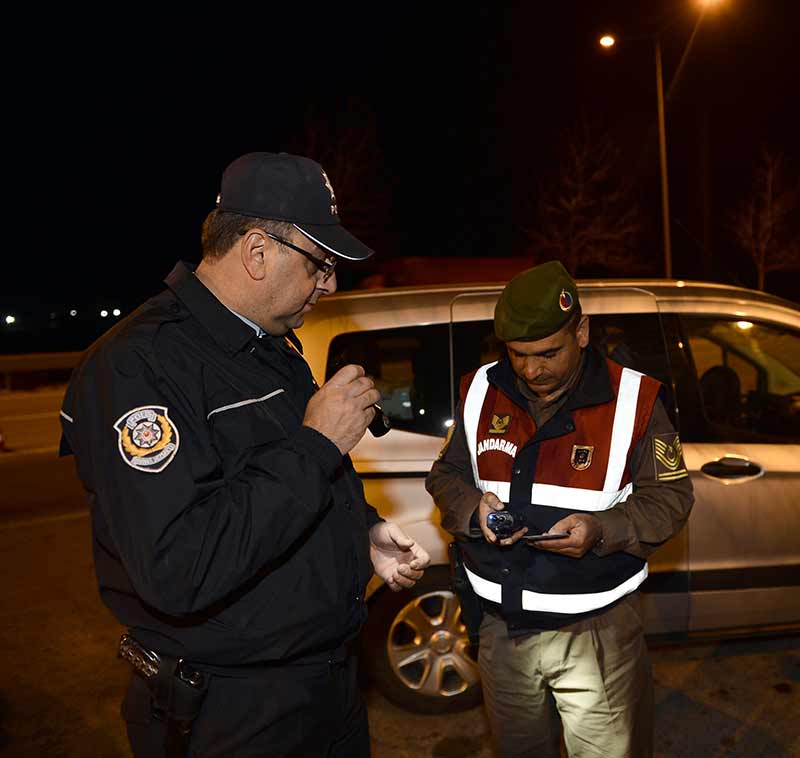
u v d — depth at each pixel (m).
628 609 2.02
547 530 1.97
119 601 1.54
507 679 2.07
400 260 13.62
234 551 1.33
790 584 3.06
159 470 1.32
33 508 6.75
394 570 1.88
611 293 3.12
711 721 3.07
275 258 1.50
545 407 2.07
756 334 3.17
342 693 1.67
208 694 1.52
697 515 2.99
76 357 16.80
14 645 4.03
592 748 2.03
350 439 1.47
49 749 3.13
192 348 1.47
